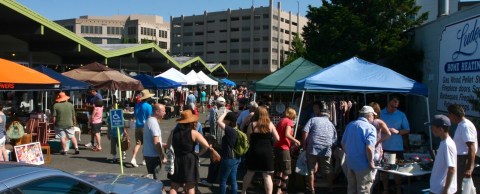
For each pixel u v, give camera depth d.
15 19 16.62
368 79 8.83
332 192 8.34
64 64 24.00
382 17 20.30
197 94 35.91
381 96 15.80
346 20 20.47
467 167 6.00
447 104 11.20
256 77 112.44
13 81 9.13
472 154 5.98
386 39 18.72
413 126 14.05
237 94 39.66
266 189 7.30
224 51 129.00
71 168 10.59
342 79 8.71
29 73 9.91
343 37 20.89
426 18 20.86
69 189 3.76
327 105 14.25
